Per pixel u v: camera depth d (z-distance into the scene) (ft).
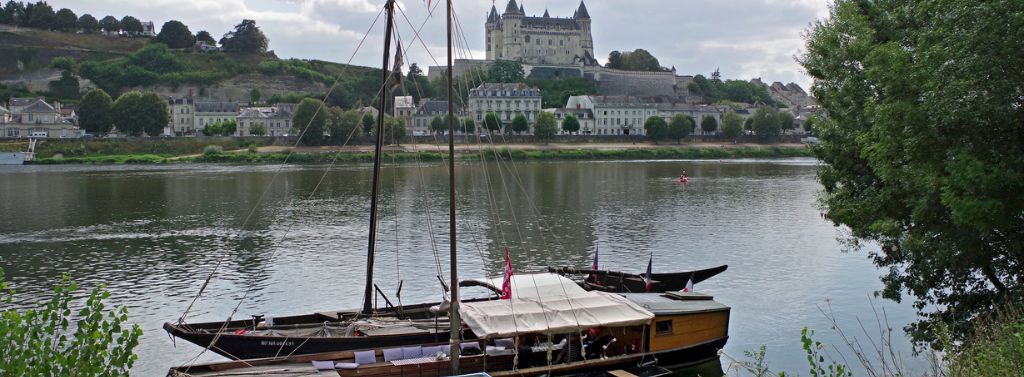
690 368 124.88
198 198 355.77
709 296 131.03
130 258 209.67
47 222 276.41
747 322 149.38
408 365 106.83
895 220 112.27
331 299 167.32
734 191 392.06
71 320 147.33
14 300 162.20
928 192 96.68
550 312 114.42
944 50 88.84
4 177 479.00
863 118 120.78
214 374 101.76
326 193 378.53
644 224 274.36
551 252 220.64
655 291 156.66
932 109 90.33
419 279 186.80
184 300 165.17
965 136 90.63
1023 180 85.61
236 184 427.74
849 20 124.88
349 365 106.11
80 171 536.83
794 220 284.00
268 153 654.94
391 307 138.31
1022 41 83.35
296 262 205.67
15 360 60.70
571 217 292.40
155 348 132.46
